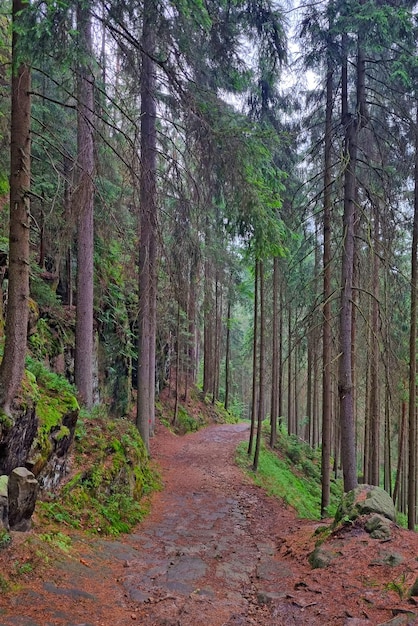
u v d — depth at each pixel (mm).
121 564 6277
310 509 14172
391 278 10648
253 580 6125
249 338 35719
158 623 4578
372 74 10984
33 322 11883
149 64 9484
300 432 34938
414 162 10766
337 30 8727
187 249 9766
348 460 9953
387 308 10609
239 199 7762
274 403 20844
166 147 10453
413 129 9562
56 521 6703
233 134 7301
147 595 5293
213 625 4602
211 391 32688
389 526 6504
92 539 6848
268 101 12461
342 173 9383
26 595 4496
